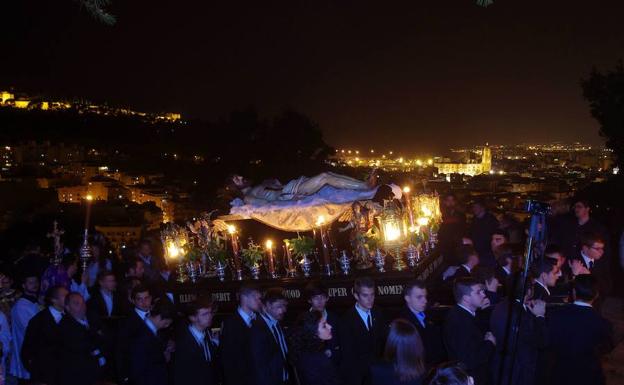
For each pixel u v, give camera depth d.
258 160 36.84
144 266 10.27
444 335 6.24
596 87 16.03
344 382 6.71
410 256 8.44
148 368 6.97
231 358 6.86
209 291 9.02
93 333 7.75
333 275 8.38
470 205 11.66
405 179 10.31
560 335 6.30
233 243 9.23
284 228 9.22
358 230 8.54
